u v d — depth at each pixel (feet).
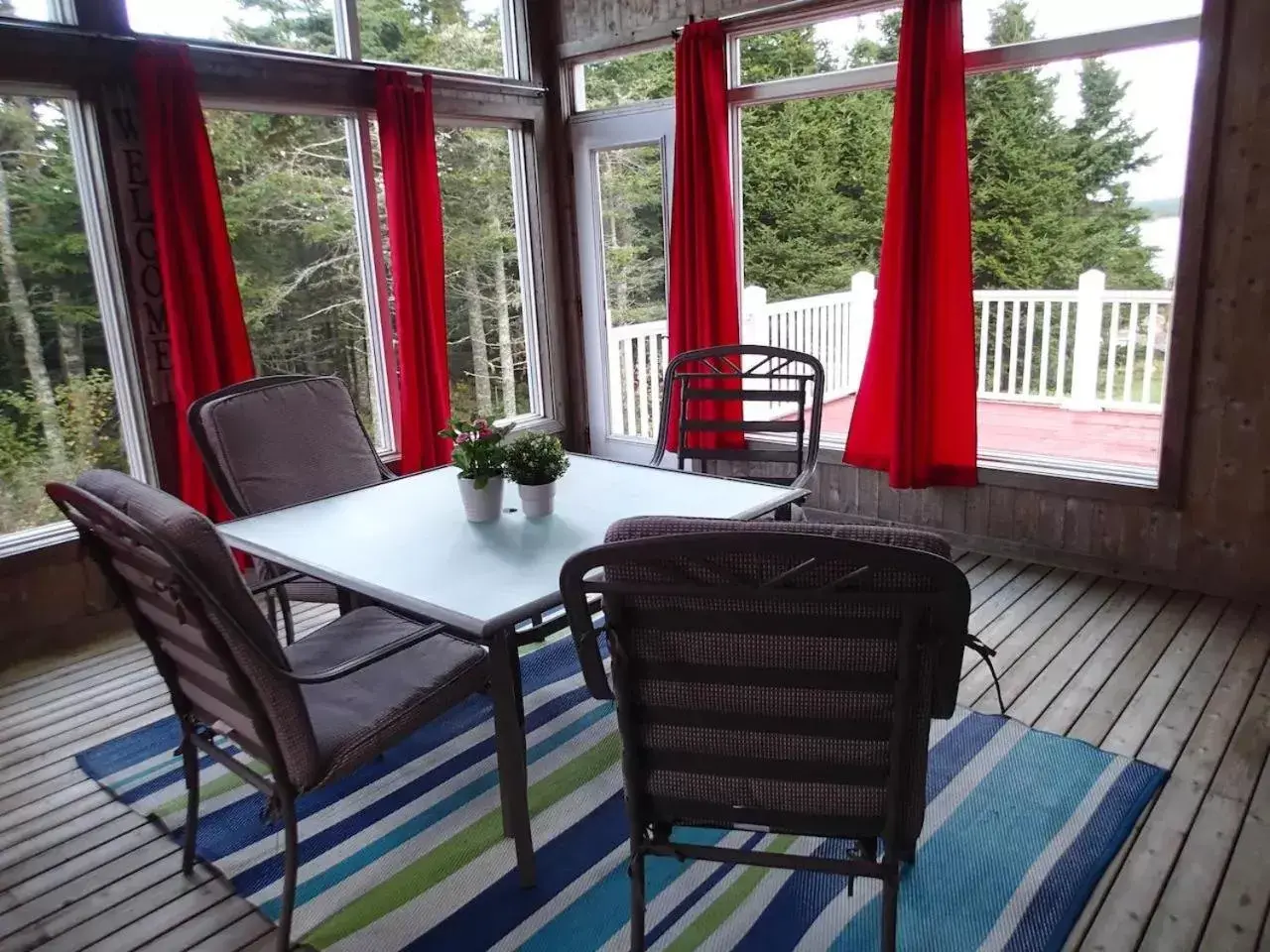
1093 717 8.14
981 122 20.70
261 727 5.14
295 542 7.07
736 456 10.25
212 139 12.07
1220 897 5.90
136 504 4.86
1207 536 10.66
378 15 13.50
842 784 4.40
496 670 5.76
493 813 7.06
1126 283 20.39
